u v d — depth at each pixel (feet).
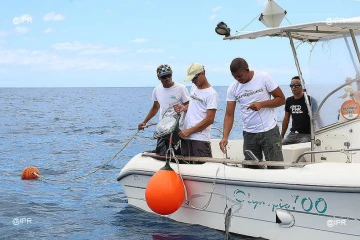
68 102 165.99
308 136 22.59
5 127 68.28
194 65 19.21
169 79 21.36
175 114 20.88
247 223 17.63
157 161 20.75
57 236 19.45
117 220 21.30
